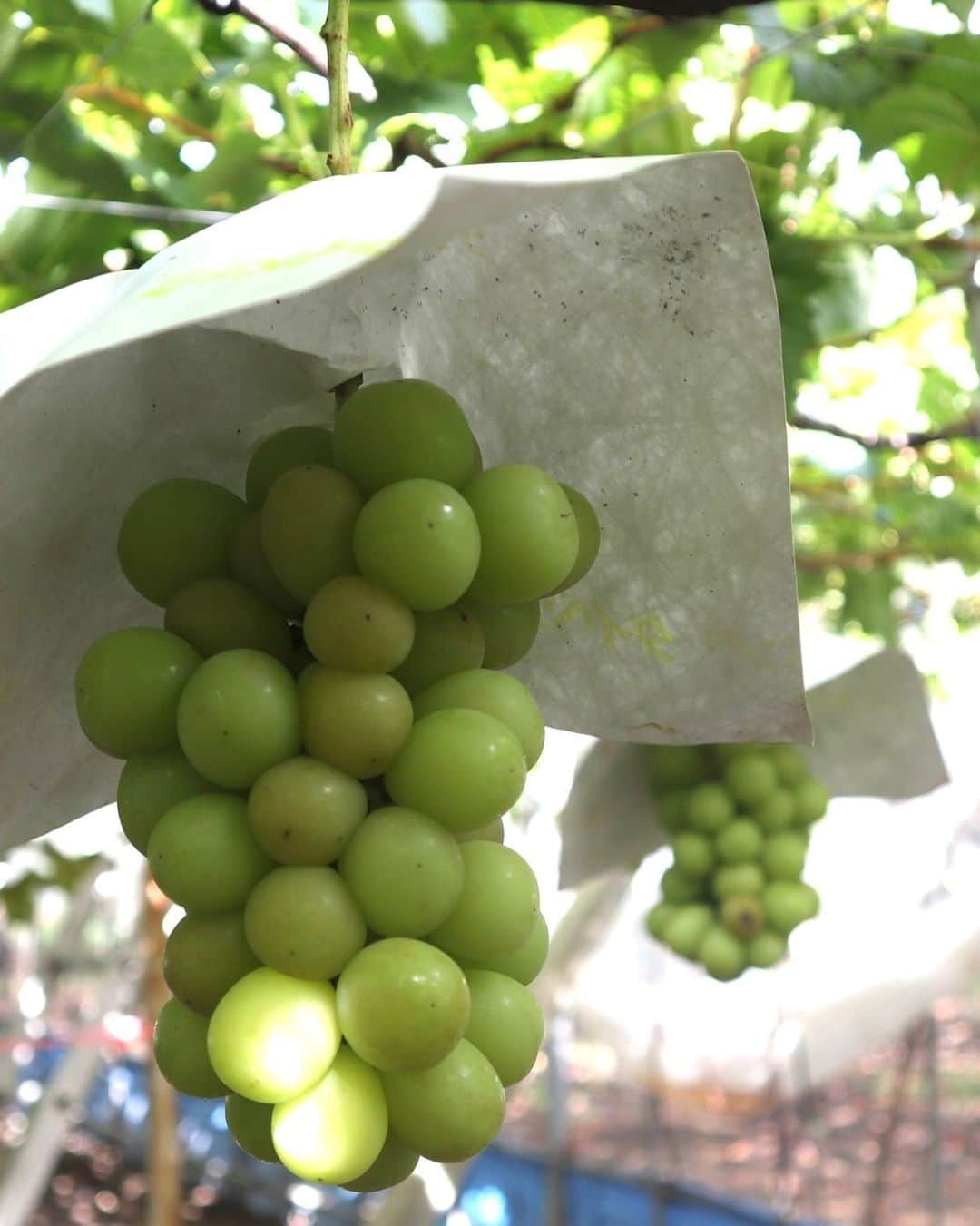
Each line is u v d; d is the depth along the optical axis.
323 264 0.28
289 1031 0.33
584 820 0.78
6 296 0.72
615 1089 2.94
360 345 0.38
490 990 0.37
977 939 1.53
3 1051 1.97
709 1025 1.59
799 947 1.56
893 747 0.81
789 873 0.74
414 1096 0.35
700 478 0.40
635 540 0.41
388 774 0.36
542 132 0.74
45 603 0.39
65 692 0.41
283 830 0.34
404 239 0.27
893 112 0.70
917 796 0.82
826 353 1.23
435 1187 1.01
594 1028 1.67
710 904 0.77
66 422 0.36
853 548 1.38
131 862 1.30
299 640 0.39
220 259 0.30
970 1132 2.55
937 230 0.83
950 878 1.60
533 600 0.40
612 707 0.43
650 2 0.54
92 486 0.38
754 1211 1.74
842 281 0.86
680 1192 1.83
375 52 0.72
